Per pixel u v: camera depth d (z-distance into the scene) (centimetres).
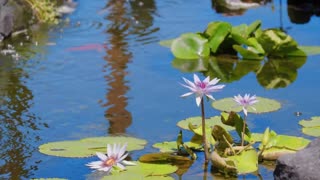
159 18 1350
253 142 728
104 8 1427
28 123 842
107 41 1198
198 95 708
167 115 864
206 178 682
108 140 770
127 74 1027
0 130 819
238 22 1323
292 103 902
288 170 645
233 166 688
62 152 737
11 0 1259
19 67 1062
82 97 934
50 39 1210
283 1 1496
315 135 779
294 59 1109
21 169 714
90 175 696
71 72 1038
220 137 734
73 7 1429
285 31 1264
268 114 855
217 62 1093
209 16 1368
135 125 832
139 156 733
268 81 1000
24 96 936
